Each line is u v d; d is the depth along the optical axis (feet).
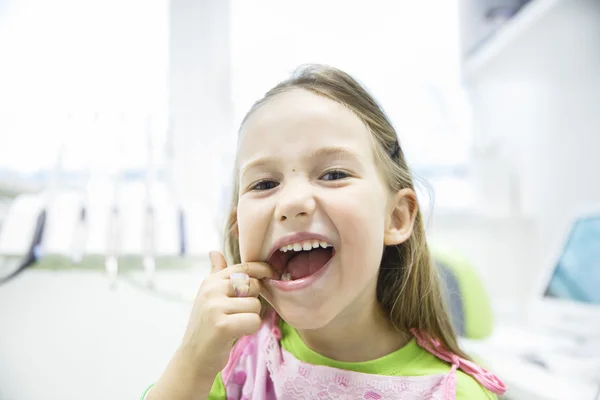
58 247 3.22
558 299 3.14
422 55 4.97
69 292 3.13
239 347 1.85
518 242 4.35
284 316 1.35
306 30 4.74
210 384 1.39
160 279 3.35
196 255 3.44
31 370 2.92
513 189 4.54
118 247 3.27
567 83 3.76
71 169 3.52
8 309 3.02
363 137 1.53
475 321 3.00
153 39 4.36
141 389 2.90
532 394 2.08
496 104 4.76
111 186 3.50
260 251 1.42
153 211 3.43
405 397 1.48
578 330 2.89
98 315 3.09
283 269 1.47
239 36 4.61
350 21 4.83
